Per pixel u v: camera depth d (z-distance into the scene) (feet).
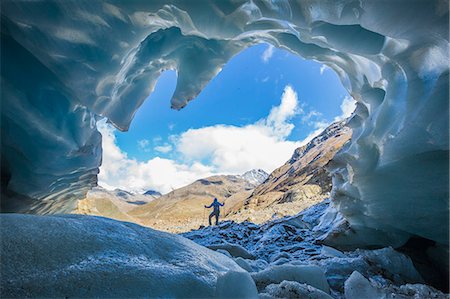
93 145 16.72
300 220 24.13
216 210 36.68
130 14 10.87
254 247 18.62
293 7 9.12
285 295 6.37
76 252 4.53
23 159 13.61
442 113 7.30
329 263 11.01
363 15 7.62
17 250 4.12
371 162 10.74
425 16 6.72
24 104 11.85
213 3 9.99
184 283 4.69
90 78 12.10
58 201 19.49
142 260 4.97
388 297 7.37
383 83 10.67
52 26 10.41
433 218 9.39
